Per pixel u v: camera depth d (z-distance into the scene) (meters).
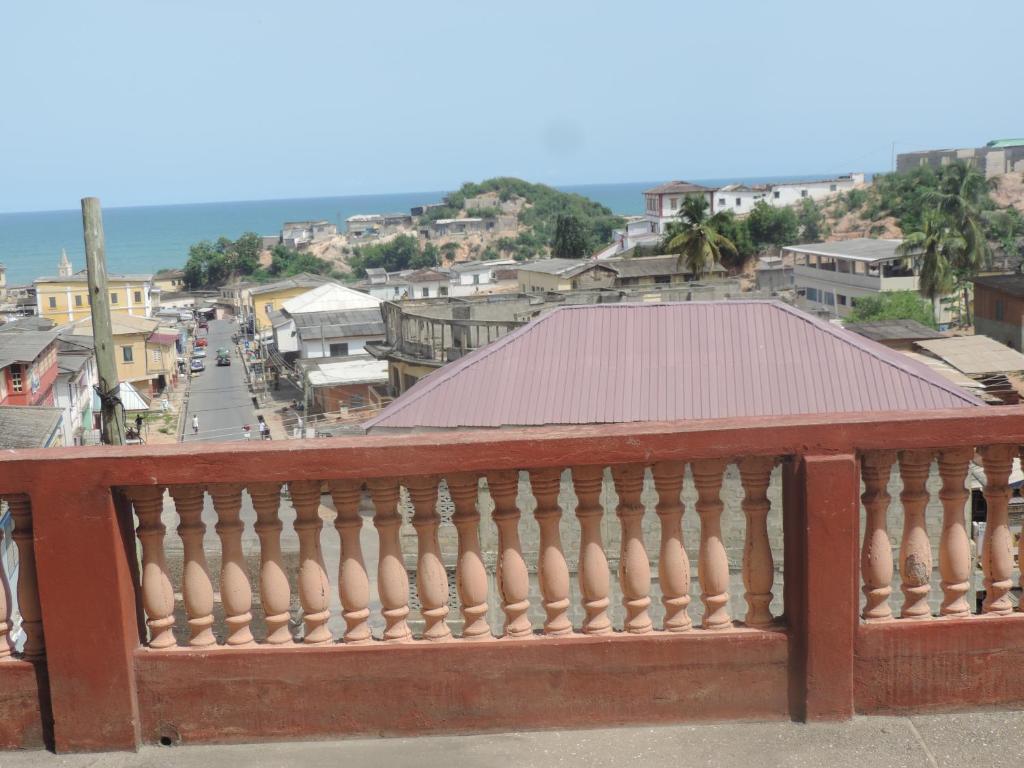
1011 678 3.92
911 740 3.80
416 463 3.79
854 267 69.50
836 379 13.27
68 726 3.93
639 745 3.85
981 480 10.20
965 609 3.96
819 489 3.79
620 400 13.44
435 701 3.94
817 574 3.83
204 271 147.50
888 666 3.91
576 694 3.93
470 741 3.92
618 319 14.64
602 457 3.79
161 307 116.69
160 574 3.95
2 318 84.81
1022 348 51.97
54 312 88.31
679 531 3.89
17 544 3.94
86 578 3.86
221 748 3.96
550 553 3.89
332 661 3.92
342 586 3.92
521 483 10.45
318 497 3.85
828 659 3.87
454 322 40.53
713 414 13.02
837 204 111.75
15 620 5.49
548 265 82.25
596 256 107.94
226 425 57.53
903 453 3.84
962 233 68.12
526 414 13.41
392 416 13.85
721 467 3.86
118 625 3.88
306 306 77.06
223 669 3.94
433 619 3.94
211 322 121.81
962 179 74.62
